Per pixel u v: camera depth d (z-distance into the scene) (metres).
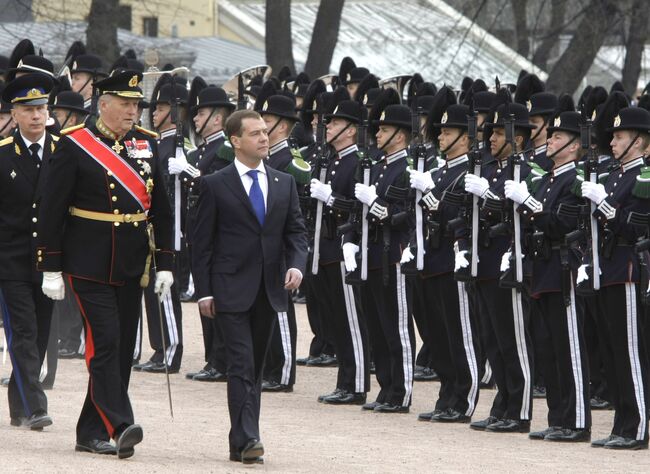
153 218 21.34
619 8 76.25
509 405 25.42
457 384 26.42
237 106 34.50
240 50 87.62
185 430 24.00
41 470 19.14
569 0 89.06
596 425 26.59
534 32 77.94
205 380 30.62
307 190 29.33
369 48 95.00
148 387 29.50
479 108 30.91
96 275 20.66
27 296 23.20
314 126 32.78
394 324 27.23
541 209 24.16
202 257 21.08
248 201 21.12
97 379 20.66
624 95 25.42
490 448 23.41
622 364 23.75
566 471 21.19
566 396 24.44
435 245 26.41
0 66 35.47
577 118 24.42
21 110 23.20
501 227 24.94
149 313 31.66
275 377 29.84
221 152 30.92
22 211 23.20
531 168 25.36
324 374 32.53
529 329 25.52
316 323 33.62
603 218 23.48
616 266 23.67
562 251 24.23
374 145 30.12
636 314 23.67
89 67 36.22
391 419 26.55
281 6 68.25
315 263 28.27
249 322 21.09
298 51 92.62
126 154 21.02
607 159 26.70
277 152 29.59
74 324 32.69
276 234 21.23
